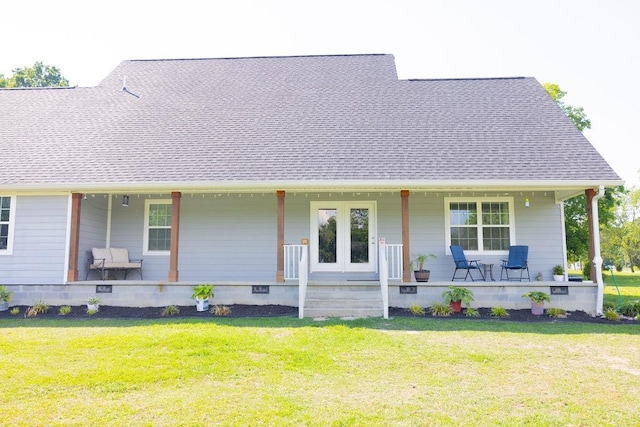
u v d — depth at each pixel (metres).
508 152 10.05
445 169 9.55
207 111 11.96
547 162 9.68
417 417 3.78
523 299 9.17
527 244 10.98
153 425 3.58
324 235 11.27
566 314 8.82
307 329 7.04
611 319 8.43
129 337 6.36
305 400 4.12
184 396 4.19
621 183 9.03
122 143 10.72
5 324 7.68
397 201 11.23
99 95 12.91
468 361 5.42
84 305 9.44
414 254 11.03
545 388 4.52
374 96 12.53
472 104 12.07
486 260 10.96
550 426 3.64
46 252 9.74
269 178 9.42
